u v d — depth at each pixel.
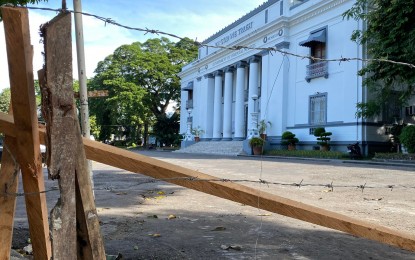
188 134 39.41
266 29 28.78
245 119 32.94
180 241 4.12
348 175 11.74
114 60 46.66
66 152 1.62
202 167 15.03
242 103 32.69
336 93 23.70
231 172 12.77
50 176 1.61
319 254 3.76
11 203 2.04
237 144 30.58
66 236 1.64
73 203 1.65
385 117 22.34
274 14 28.92
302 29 26.44
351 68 22.62
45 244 1.91
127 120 46.75
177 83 47.59
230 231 4.59
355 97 22.31
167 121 46.88
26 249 3.63
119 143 52.03
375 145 21.95
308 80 25.72
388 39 15.77
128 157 1.94
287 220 5.22
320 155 22.17
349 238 4.35
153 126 48.28
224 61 34.91
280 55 27.80
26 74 1.59
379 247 4.02
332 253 3.80
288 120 27.52
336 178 10.95
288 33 27.55
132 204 6.35
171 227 4.76
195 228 4.72
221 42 35.56
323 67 24.42
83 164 1.69
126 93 43.41
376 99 20.66
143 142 52.16
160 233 4.45
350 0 22.58
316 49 25.47
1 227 2.05
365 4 19.20
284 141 25.97
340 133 23.22
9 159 1.97
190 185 2.03
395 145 21.84
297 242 4.16
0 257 2.07
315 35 24.66
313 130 25.22
